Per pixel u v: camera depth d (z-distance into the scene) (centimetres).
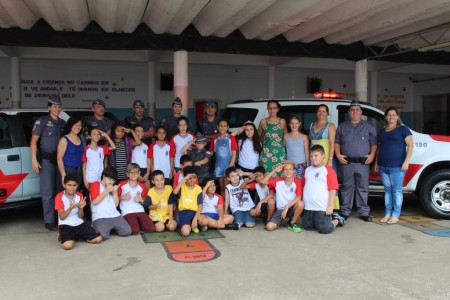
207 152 625
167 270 416
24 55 1197
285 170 571
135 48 895
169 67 1516
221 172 628
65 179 493
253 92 1617
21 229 584
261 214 598
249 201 601
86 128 611
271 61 1388
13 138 590
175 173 632
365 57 1069
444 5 745
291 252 475
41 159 565
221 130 630
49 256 461
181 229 549
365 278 396
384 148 613
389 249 487
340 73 1717
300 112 709
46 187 566
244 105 724
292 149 609
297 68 1561
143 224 557
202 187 584
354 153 610
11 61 1214
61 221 496
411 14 795
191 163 576
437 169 653
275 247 495
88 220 594
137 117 689
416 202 786
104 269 419
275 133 619
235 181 595
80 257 457
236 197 596
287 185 577
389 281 389
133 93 1488
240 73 1598
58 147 551
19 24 815
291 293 362
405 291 367
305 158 609
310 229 576
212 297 353
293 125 608
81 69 1434
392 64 1505
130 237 537
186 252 474
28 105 1395
